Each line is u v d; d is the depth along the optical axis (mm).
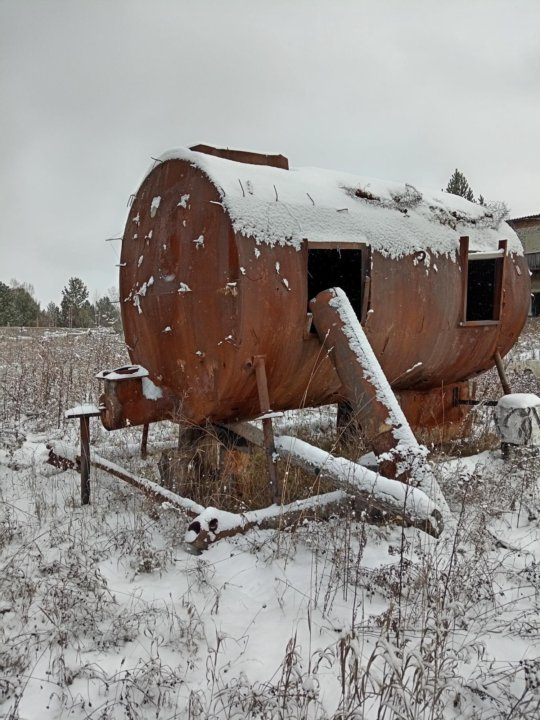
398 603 3184
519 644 3156
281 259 4598
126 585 3781
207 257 4574
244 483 5344
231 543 4102
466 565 3621
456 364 6480
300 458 4348
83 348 14219
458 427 7211
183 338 4895
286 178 5113
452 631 3057
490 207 6949
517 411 5969
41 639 3162
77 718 2631
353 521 4285
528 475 5160
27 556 4125
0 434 7562
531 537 4535
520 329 7020
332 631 3172
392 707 2316
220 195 4480
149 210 5207
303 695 2502
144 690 2746
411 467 4082
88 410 5211
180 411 5031
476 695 2736
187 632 3195
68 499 5379
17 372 11586
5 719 2533
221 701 2666
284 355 4754
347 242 5047
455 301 6062
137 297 5340
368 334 5332
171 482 5484
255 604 3514
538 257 29469
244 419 5344
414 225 5781
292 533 4137
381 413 4387
